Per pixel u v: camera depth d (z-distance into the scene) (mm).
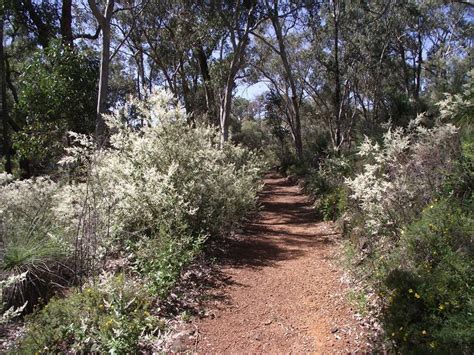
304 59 25625
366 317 3900
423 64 25422
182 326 3928
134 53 21672
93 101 10531
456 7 21672
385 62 23891
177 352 3482
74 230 5047
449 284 3260
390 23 21375
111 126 6512
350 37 21953
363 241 5594
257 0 14664
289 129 37219
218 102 20938
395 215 4773
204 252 6195
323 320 4082
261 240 7551
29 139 10102
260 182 11609
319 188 11484
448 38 24656
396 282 3580
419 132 6059
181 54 18578
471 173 4500
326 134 26625
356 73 23875
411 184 4852
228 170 7809
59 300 3934
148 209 5734
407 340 3113
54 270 4781
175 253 4934
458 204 4156
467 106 5043
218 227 6902
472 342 2713
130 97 6676
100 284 4086
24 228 5156
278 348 3625
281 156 29359
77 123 10188
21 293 4246
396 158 5180
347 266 5227
